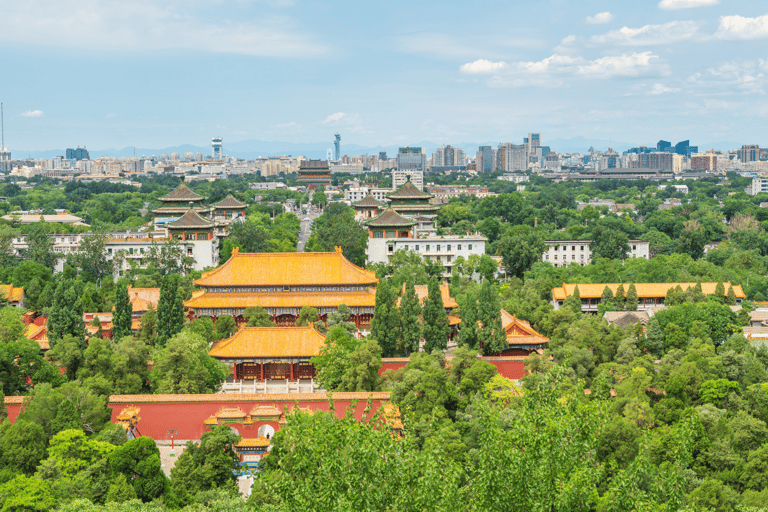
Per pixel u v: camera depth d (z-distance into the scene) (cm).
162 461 10788
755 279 19988
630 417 10656
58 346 12456
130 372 12500
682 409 10994
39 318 16762
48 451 9481
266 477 8600
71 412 10162
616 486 6594
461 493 6538
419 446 10131
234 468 9844
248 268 16538
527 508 6303
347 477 6275
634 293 17312
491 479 6359
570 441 6612
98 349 12294
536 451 6512
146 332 14662
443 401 11194
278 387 13138
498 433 6625
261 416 11056
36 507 8325
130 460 8994
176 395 11481
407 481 6303
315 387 13100
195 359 12300
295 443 6712
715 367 12025
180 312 14462
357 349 12412
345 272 16525
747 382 12000
